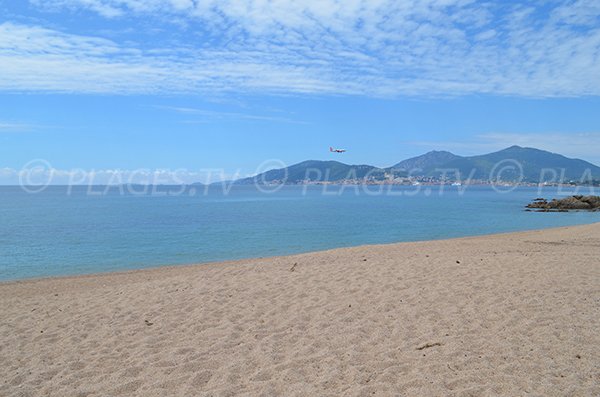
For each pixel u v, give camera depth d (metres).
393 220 41.62
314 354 6.42
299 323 7.82
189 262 20.00
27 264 19.56
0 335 8.02
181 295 10.11
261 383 5.60
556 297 8.55
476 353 6.16
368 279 10.68
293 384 5.52
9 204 66.25
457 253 15.23
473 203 74.06
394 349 6.45
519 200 85.62
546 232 27.61
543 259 12.73
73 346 7.31
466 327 7.20
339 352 6.45
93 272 17.61
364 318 7.89
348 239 28.02
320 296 9.43
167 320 8.41
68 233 30.42
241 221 39.94
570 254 14.20
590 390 4.98
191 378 5.85
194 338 7.39
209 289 10.47
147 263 19.78
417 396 5.04
